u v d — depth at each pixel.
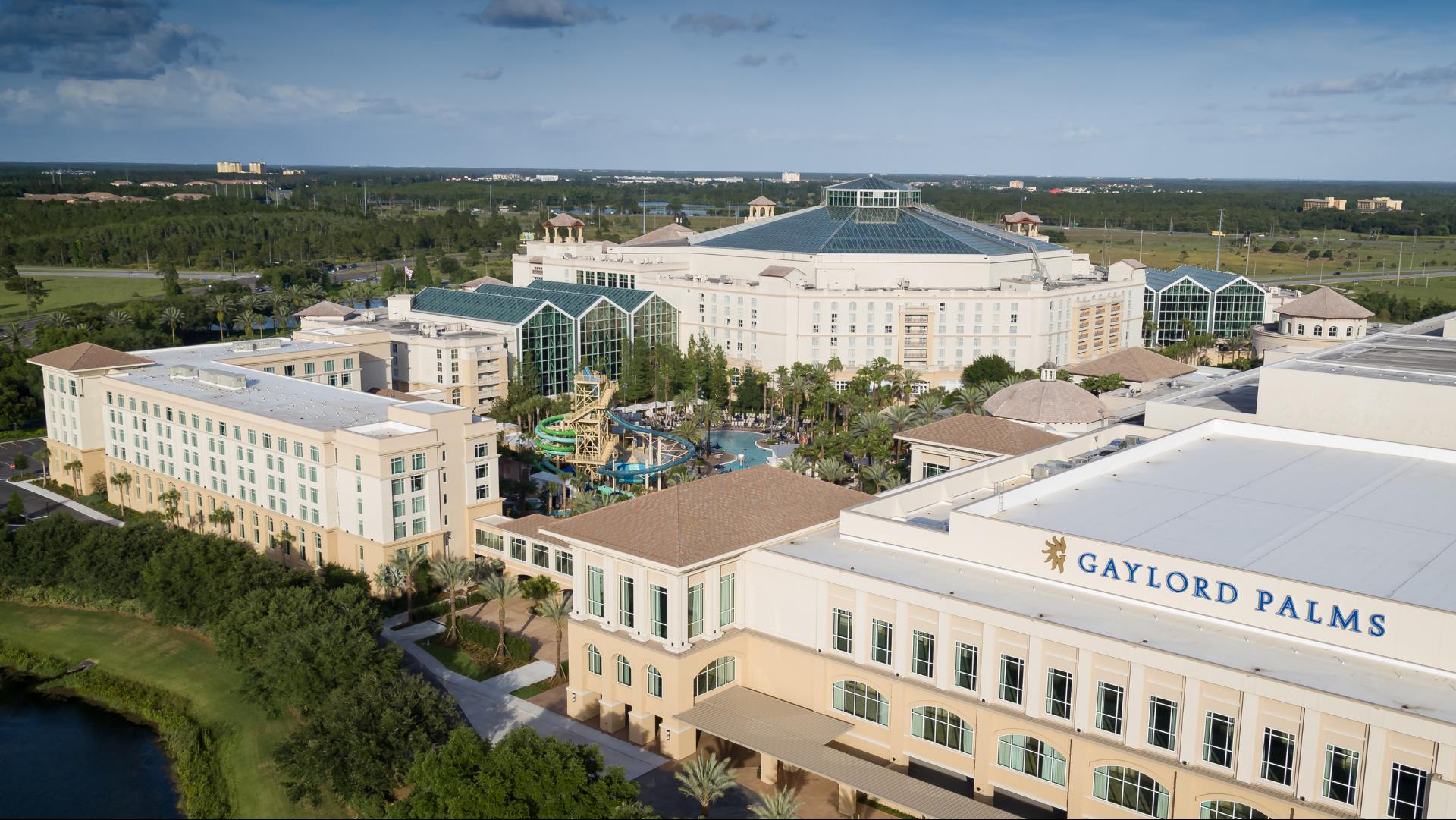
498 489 169.12
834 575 110.12
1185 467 130.62
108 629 150.62
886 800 96.44
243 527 176.50
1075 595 103.44
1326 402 137.75
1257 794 86.31
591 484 199.75
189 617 144.62
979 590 104.81
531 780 94.94
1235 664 88.38
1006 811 100.44
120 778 116.81
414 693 112.00
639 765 111.94
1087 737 94.94
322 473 159.00
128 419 195.75
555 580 149.75
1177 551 102.62
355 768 104.81
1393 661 87.75
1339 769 83.88
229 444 174.75
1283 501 117.00
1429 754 79.62
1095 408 186.62
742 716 111.69
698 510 121.88
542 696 128.25
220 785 113.88
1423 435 131.38
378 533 154.75
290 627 125.62
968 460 167.00
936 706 104.25
